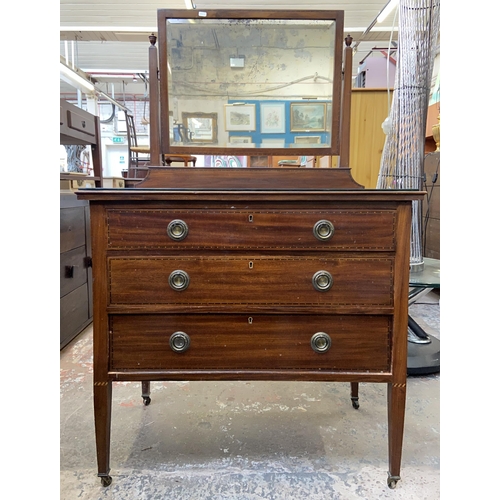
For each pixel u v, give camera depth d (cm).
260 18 120
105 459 109
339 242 104
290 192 100
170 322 107
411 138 170
